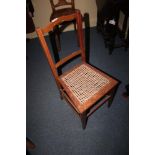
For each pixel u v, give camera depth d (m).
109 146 1.42
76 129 1.54
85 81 1.32
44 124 1.60
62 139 1.49
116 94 1.76
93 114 1.62
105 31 2.12
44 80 1.99
